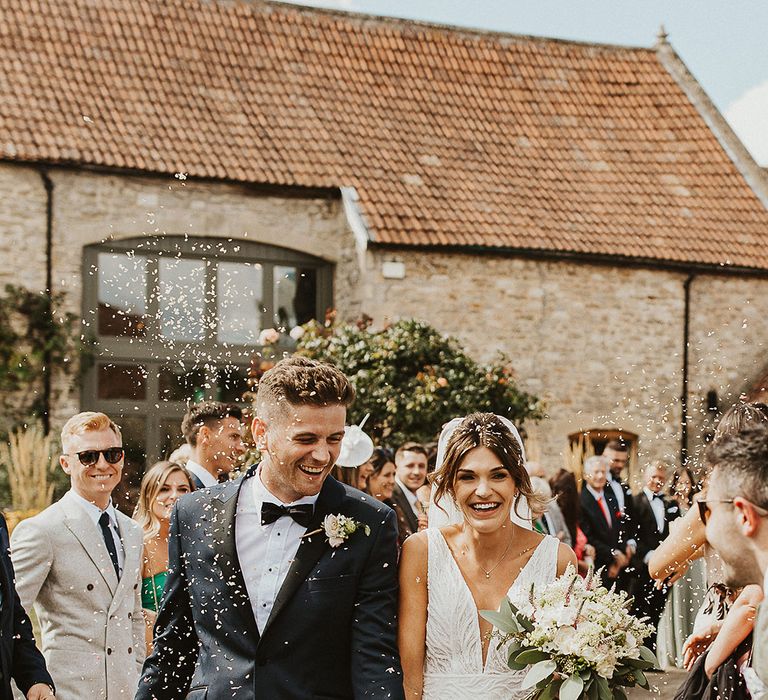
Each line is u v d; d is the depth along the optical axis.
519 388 16.05
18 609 4.07
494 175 16.83
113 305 14.60
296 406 3.22
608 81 18.94
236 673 3.20
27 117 14.45
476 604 3.58
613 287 16.61
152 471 5.23
